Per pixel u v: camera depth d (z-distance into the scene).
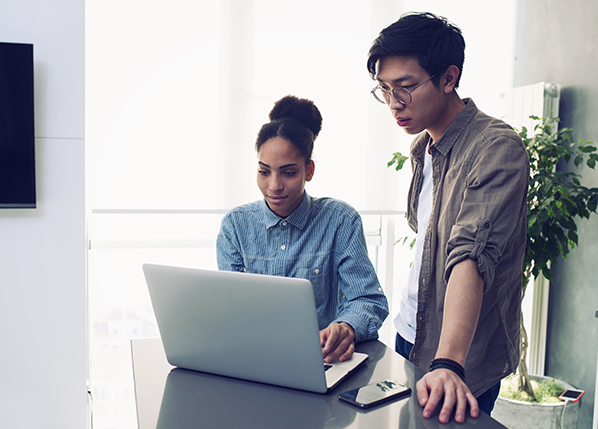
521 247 1.22
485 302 1.19
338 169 2.76
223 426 0.77
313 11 2.68
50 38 1.80
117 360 2.62
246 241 1.44
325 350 1.04
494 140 1.12
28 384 1.88
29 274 1.85
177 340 0.99
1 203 1.75
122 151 2.43
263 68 2.63
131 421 2.65
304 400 0.87
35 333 1.87
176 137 2.51
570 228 2.38
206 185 2.57
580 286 2.64
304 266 1.40
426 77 1.17
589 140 2.59
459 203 1.18
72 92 1.84
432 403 0.80
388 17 2.79
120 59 2.40
